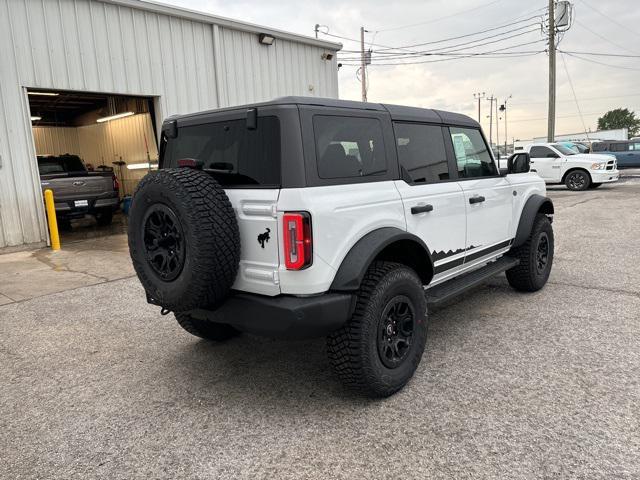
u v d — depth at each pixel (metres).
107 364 3.97
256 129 2.97
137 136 15.38
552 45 23.28
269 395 3.34
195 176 2.89
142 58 10.41
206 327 4.12
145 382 3.61
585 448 2.57
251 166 2.98
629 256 7.09
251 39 12.58
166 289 2.93
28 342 4.51
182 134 3.54
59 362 4.04
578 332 4.21
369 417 2.99
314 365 3.81
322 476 2.44
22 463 2.66
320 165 2.91
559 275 6.18
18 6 8.70
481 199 4.35
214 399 3.31
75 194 11.13
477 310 4.92
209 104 11.73
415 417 2.96
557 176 17.64
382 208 3.24
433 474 2.42
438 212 3.80
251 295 2.97
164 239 2.94
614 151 27.22
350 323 3.01
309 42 14.00
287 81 13.64
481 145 4.70
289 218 2.73
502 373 3.49
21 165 9.00
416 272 3.66
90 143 18.47
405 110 3.76
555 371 3.49
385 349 3.15
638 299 5.08
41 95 13.89
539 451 2.56
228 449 2.72
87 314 5.29
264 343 4.32
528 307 4.95
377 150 3.38
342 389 3.39
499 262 4.97
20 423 3.09
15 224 8.99
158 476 2.51
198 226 2.72
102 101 16.27
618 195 15.41
